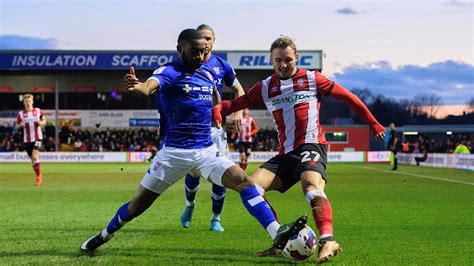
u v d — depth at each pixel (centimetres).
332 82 596
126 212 572
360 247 635
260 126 4788
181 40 540
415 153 3441
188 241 675
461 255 589
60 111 4791
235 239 689
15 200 1197
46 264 540
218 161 555
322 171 570
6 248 628
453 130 5538
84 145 4441
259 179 573
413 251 611
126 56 4419
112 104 5056
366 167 2995
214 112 605
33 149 1655
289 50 586
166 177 557
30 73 4859
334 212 968
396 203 1123
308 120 587
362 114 597
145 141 4644
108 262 549
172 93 548
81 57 4416
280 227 505
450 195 1305
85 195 1319
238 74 4769
